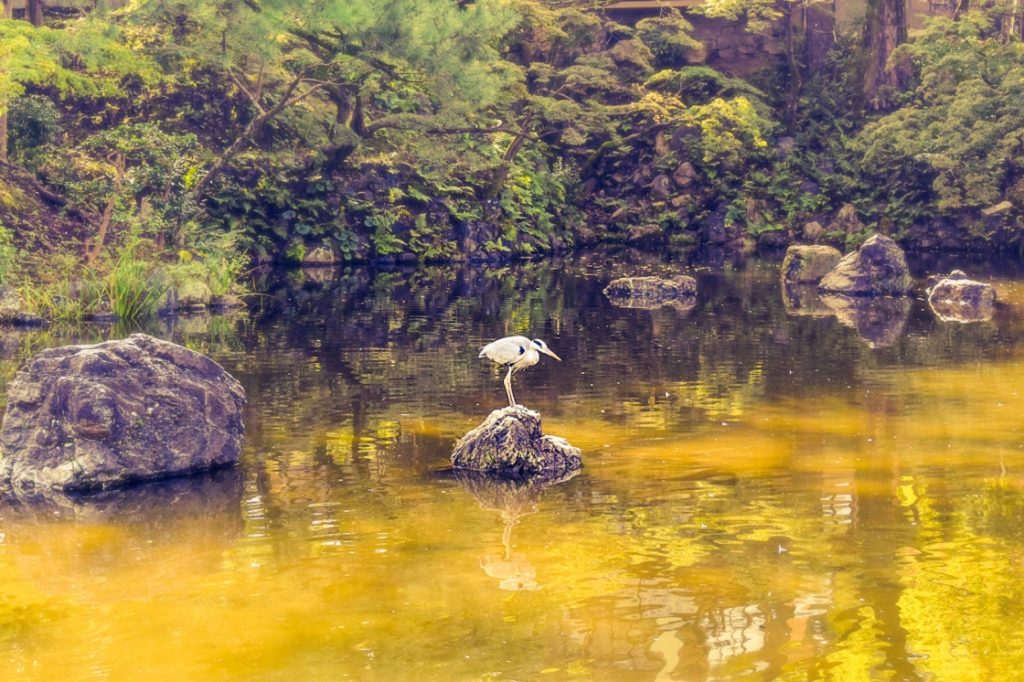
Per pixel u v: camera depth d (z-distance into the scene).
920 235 42.16
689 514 9.59
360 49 32.34
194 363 11.76
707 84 49.81
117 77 35.31
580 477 10.88
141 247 27.80
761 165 46.81
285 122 36.72
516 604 7.54
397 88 39.84
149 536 9.16
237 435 11.63
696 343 19.72
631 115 47.75
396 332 21.11
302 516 9.66
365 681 6.40
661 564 8.31
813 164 46.31
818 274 31.19
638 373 16.58
